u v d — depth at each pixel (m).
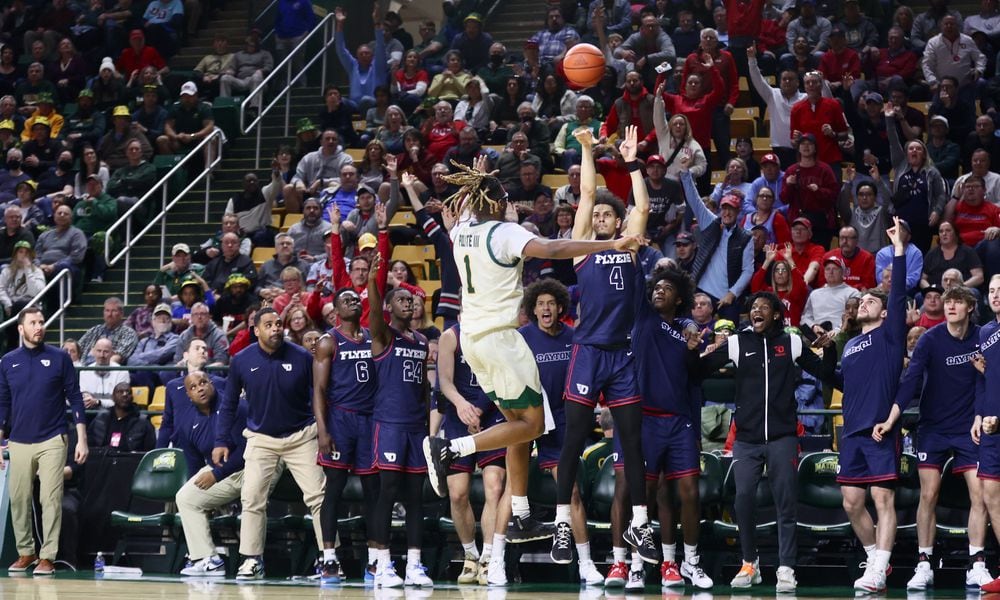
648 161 12.66
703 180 13.35
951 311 8.46
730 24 15.48
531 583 9.20
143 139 16.61
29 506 10.25
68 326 14.70
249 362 9.62
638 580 7.75
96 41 19.25
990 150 13.41
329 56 18.44
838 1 15.93
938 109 13.97
